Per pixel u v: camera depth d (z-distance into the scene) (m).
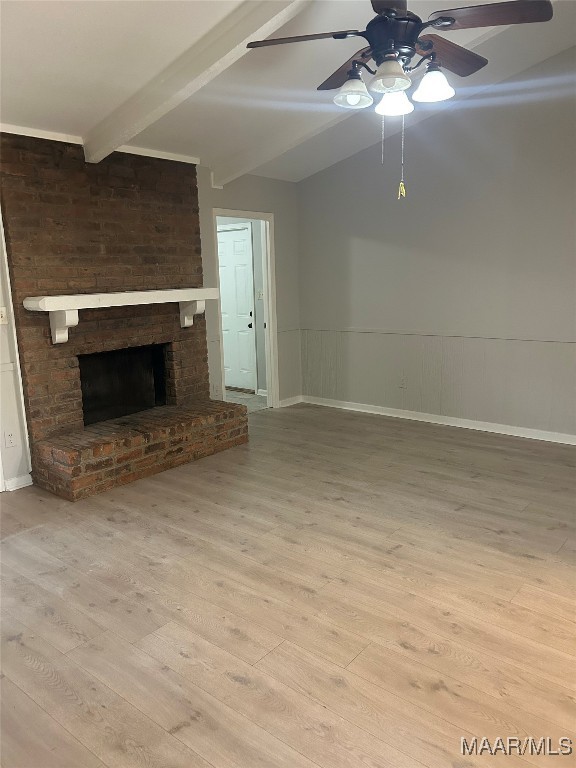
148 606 2.50
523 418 4.83
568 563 2.74
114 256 4.23
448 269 5.07
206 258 5.09
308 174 5.83
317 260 6.01
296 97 3.97
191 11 2.80
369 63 3.69
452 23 2.18
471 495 3.60
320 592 2.56
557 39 3.96
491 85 4.48
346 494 3.67
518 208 4.59
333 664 2.10
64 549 3.02
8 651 2.23
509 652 2.14
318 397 6.29
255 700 1.94
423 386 5.42
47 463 3.78
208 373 5.08
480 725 1.81
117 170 4.20
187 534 3.16
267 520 3.31
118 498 3.68
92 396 4.31
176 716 1.88
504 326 4.82
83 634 2.32
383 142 5.29
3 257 3.67
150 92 3.38
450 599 2.48
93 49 2.96
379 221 5.45
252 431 5.18
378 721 1.84
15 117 3.50
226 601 2.52
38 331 3.80
